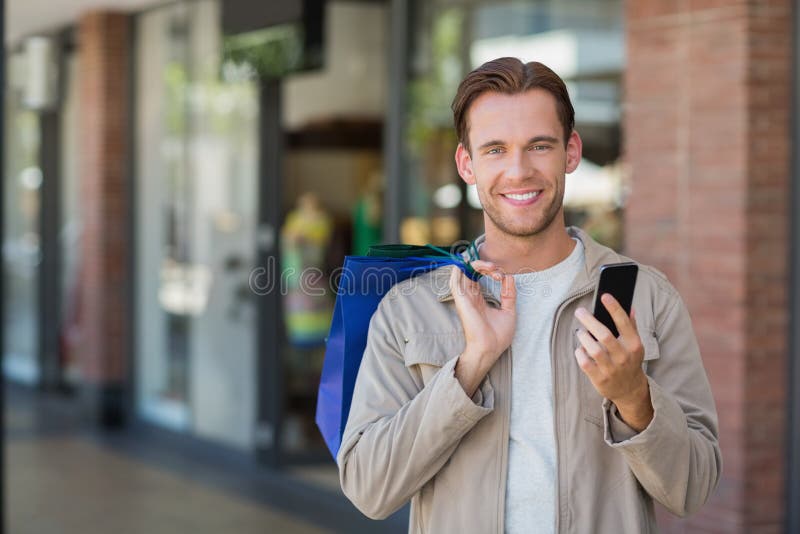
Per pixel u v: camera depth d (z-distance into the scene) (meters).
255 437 9.43
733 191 5.42
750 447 5.44
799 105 5.42
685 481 2.50
